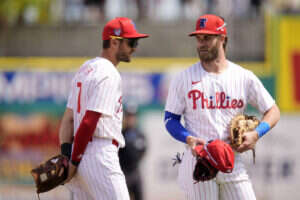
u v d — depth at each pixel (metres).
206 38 15.36
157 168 38.59
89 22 45.44
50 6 47.16
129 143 30.67
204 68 15.70
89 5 46.94
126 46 15.42
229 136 15.42
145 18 46.25
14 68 41.62
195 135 15.61
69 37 43.88
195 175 14.84
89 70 15.09
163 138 38.91
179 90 15.76
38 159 40.53
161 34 42.53
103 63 15.06
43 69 41.50
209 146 14.66
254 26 41.62
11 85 41.38
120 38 15.29
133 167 30.95
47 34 43.84
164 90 39.69
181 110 15.83
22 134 41.00
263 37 41.28
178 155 16.31
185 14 46.12
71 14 47.22
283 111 39.31
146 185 38.50
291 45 40.19
